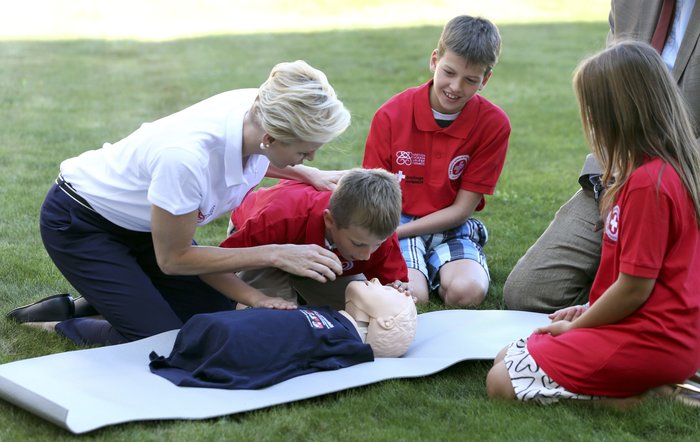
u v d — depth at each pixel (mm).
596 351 5578
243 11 33969
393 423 5480
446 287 8086
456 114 8312
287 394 5629
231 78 20219
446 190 8430
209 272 6348
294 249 6406
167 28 29812
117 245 6703
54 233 6645
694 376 5781
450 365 6219
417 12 33562
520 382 5777
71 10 33688
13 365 5883
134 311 6562
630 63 5449
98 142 14117
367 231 6324
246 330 5852
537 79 21031
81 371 5852
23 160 12766
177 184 5984
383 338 6426
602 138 5609
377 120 8508
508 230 10383
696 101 7457
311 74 5891
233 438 5121
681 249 5492
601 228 7324
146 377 5816
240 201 6633
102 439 5074
